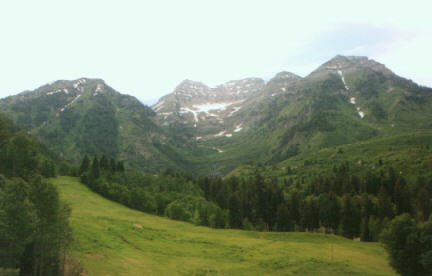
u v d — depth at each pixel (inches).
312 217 4729.3
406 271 2303.2
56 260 1557.6
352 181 6368.1
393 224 2416.3
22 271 1454.2
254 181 6294.3
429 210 4569.4
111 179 5792.3
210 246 2888.8
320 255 2748.5
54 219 1552.7
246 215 5118.1
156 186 6082.7
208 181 7411.4
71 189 4916.3
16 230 1450.5
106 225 3053.6
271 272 2186.3
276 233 3747.5
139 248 2534.5
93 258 1948.8
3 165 3595.0
